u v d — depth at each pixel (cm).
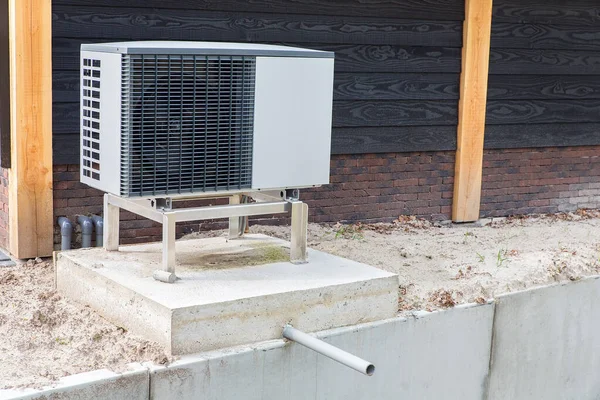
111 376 416
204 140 482
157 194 474
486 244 692
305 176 515
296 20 659
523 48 769
